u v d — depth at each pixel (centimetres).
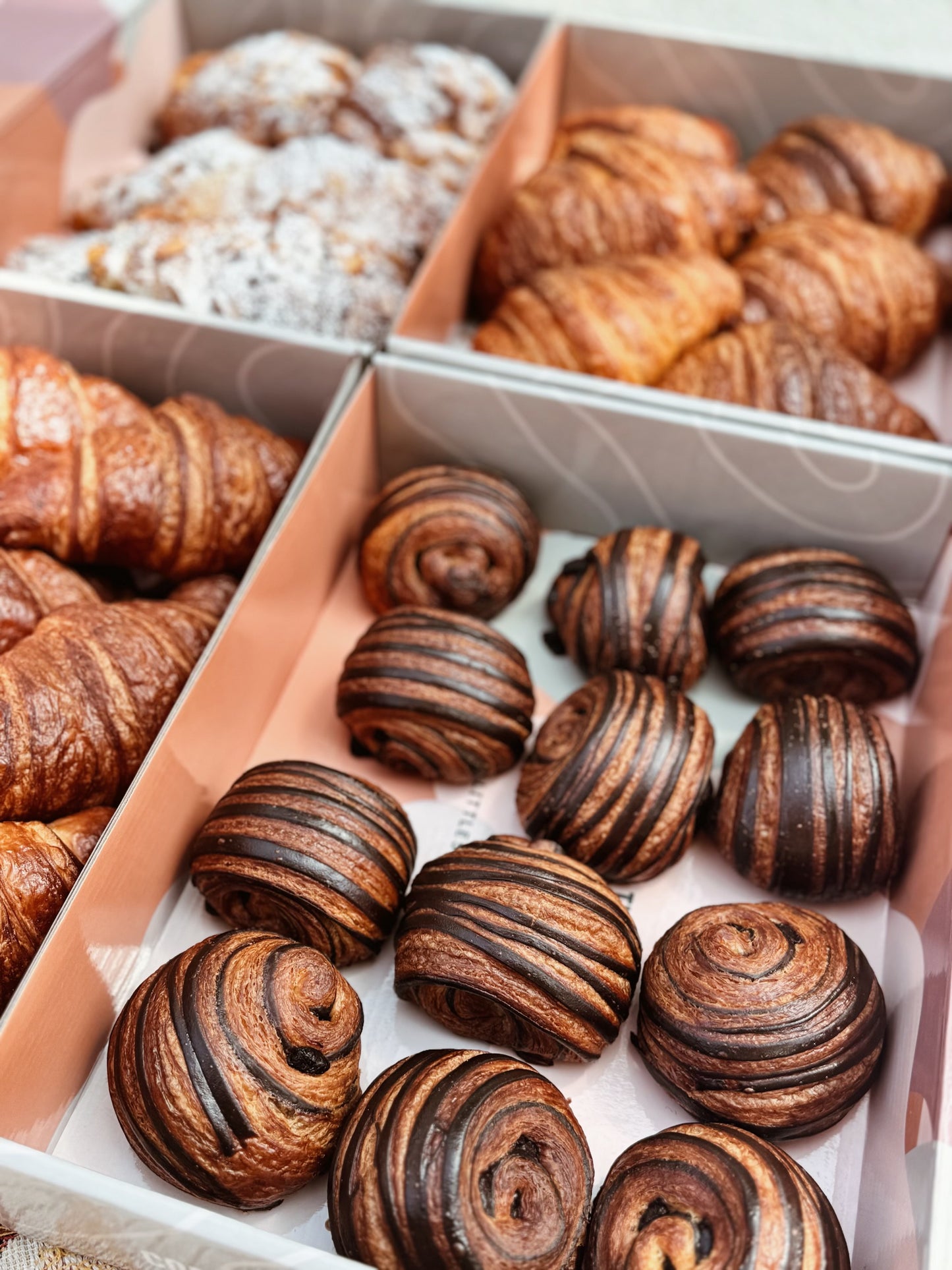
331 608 55
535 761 45
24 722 40
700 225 66
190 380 58
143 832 39
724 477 53
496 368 53
